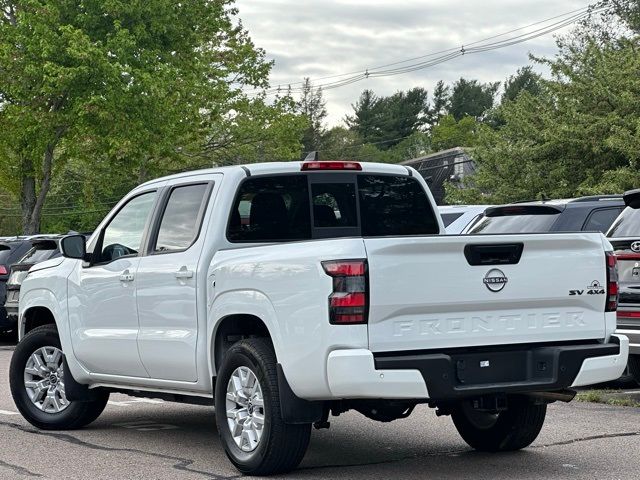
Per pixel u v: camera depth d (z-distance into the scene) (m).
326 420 6.88
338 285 6.20
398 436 8.55
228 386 7.08
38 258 17.34
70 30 29.84
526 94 29.00
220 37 44.19
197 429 9.07
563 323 6.85
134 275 8.11
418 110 118.38
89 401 8.93
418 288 6.32
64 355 8.89
